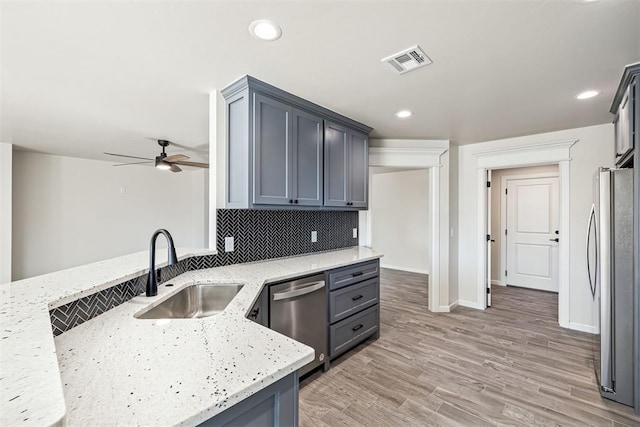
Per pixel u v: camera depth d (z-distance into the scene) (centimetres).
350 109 262
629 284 196
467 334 310
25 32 147
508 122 302
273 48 164
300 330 217
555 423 177
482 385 216
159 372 81
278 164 222
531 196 495
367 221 768
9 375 59
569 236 329
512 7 130
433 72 193
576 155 325
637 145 184
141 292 160
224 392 73
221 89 219
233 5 128
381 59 176
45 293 113
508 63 181
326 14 135
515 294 464
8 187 399
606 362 200
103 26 143
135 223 580
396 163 375
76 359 88
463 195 410
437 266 381
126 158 520
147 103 252
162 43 159
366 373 233
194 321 121
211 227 231
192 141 398
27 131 343
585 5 129
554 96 232
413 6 129
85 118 294
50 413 48
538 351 270
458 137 365
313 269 227
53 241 493
